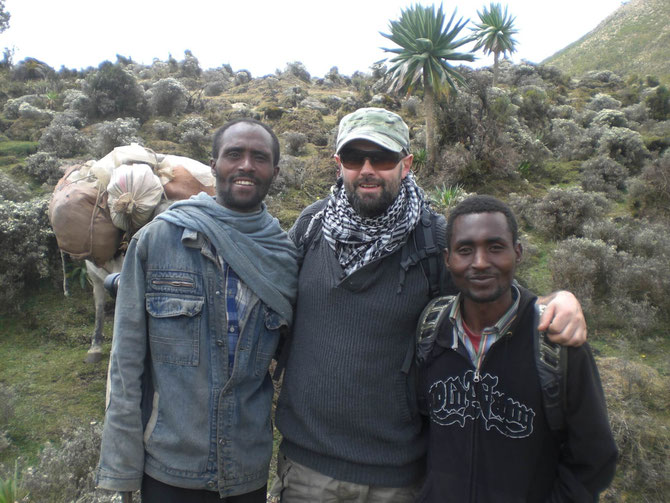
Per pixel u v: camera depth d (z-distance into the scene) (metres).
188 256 1.89
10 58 30.41
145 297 1.87
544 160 15.28
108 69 17.73
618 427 3.89
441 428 1.74
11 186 9.95
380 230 1.91
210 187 5.31
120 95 17.47
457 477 1.67
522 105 19.94
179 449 1.81
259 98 27.59
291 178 11.59
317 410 1.93
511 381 1.60
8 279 6.95
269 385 2.10
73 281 7.52
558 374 1.52
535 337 1.59
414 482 1.93
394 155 1.87
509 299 1.67
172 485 1.81
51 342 6.32
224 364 1.88
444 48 13.83
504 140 13.59
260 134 1.95
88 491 3.31
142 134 15.50
